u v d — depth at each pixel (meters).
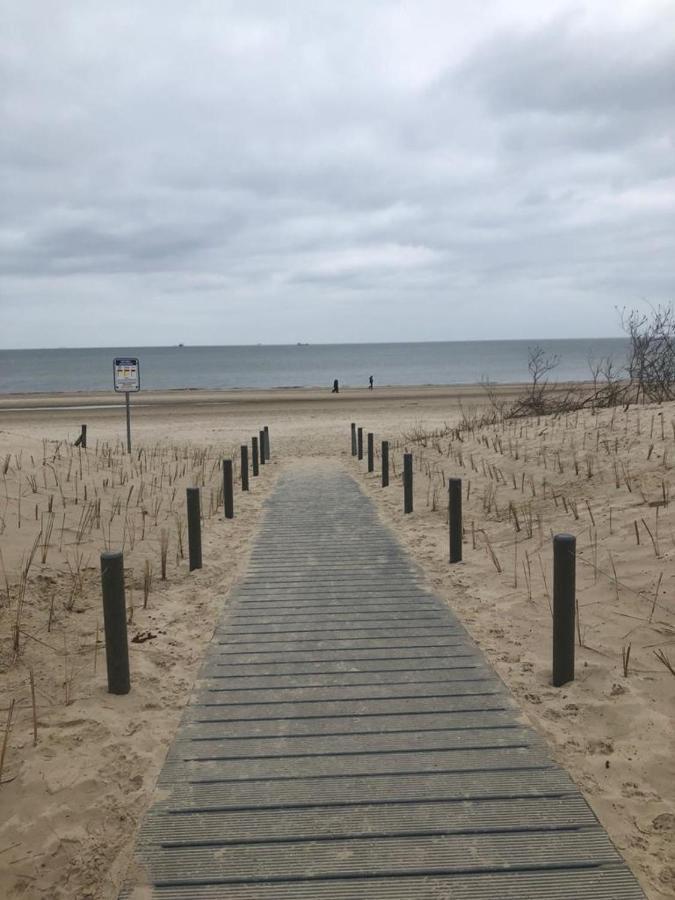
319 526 10.16
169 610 6.50
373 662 5.12
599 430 11.72
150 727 4.24
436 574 7.47
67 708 4.52
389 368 118.94
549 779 3.55
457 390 48.34
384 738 4.00
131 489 10.53
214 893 2.82
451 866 2.93
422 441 17.31
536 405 18.00
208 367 133.50
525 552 7.75
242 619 6.13
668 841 3.09
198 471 15.33
